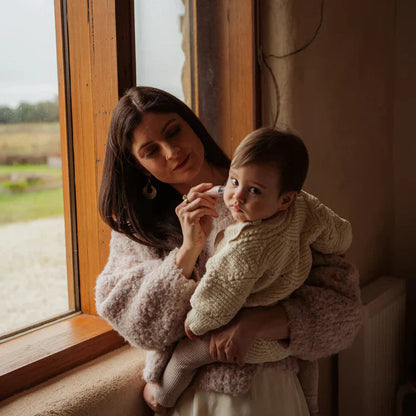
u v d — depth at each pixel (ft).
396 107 8.02
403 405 7.52
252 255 2.95
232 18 5.58
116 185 3.67
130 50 4.30
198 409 3.40
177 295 3.23
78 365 3.97
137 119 3.35
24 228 5.03
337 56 6.27
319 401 6.28
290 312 3.34
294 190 3.03
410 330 8.11
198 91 5.82
